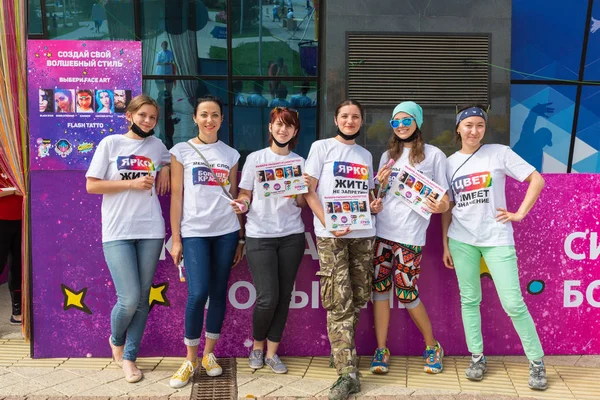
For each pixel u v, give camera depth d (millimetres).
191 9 7523
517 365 3561
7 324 4445
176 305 3598
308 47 7609
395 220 3303
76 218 3537
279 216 3248
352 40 6930
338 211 3162
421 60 6988
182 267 3562
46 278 3555
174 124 7715
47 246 3537
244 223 3469
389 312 3521
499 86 7078
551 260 3676
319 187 3260
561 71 7746
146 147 3227
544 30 7629
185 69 7621
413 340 3701
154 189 3273
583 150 7961
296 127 3283
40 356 3592
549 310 3701
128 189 3148
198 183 3195
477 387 3215
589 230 3684
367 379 3326
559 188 3645
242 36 7570
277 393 3094
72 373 3352
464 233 3307
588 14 7613
